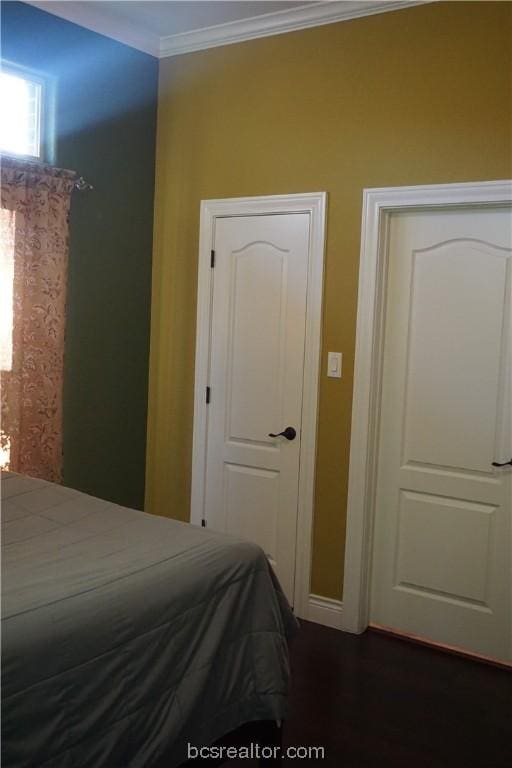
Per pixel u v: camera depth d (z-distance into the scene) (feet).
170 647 6.12
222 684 6.67
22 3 10.22
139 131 12.31
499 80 9.36
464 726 8.47
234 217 11.84
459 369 10.13
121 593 5.84
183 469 12.71
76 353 11.57
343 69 10.59
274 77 11.26
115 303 12.19
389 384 10.73
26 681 4.98
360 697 9.03
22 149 10.75
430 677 9.61
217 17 11.20
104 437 12.21
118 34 11.64
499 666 9.95
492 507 10.00
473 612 10.21
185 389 12.60
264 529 11.80
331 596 11.09
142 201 12.53
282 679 7.09
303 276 11.13
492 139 9.44
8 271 10.05
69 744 5.24
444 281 10.18
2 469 10.18
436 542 10.46
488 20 9.40
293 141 11.12
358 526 10.72
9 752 4.84
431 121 9.89
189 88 12.21
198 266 12.26
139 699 5.79
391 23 10.14
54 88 10.85
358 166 10.52
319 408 11.05
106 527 7.28
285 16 10.91
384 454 10.83
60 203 10.66
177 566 6.48
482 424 10.00
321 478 11.10
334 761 7.72
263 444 11.75
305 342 11.15
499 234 9.74
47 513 7.59
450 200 9.76
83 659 5.37
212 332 12.23
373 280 10.40
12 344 10.18
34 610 5.30
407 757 7.84
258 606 7.16
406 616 10.78
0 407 10.12
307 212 11.03
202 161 12.14
